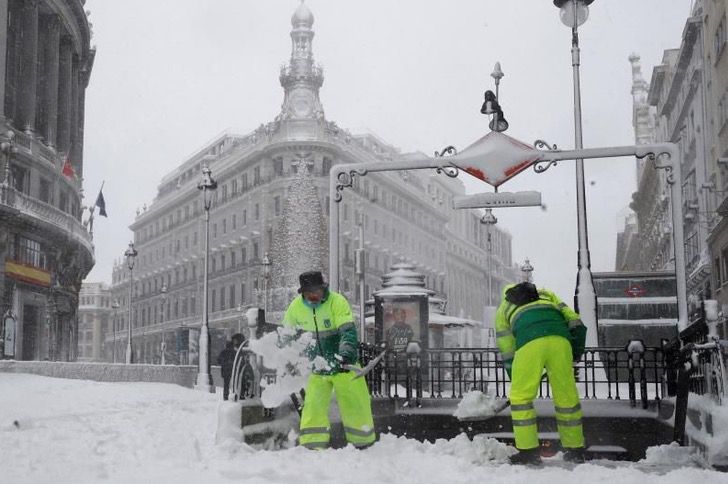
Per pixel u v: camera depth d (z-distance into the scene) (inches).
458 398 383.9
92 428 390.9
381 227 3631.9
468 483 198.4
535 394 249.6
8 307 1472.7
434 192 4488.2
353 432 256.8
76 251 1780.3
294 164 3073.3
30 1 1696.6
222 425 246.8
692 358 249.8
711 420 225.8
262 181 3223.4
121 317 4980.3
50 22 1845.5
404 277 746.2
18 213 1456.7
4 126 1517.0
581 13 530.0
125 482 189.5
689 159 1820.9
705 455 231.8
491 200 471.2
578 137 525.0
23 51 1694.1
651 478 197.3
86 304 6481.3
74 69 2097.7
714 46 1485.0
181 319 3905.0
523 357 250.4
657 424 323.9
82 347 6397.6
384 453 240.8
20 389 663.8
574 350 265.0
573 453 253.3
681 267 442.0
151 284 4402.1
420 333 713.0
